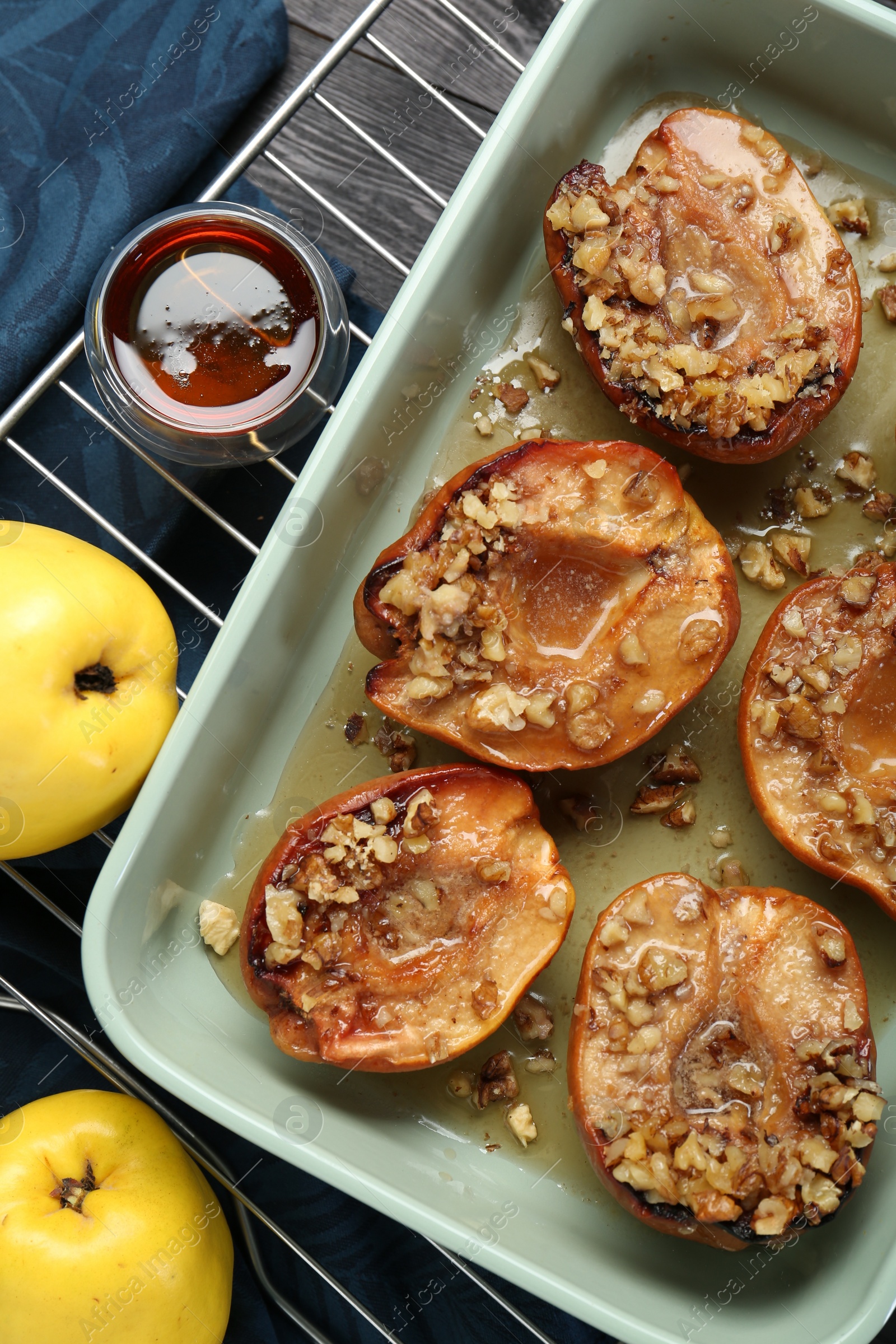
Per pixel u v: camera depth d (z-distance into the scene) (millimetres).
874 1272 497
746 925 511
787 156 530
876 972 539
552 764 522
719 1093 504
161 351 543
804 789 521
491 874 509
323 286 543
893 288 554
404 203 593
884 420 554
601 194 529
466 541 511
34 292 566
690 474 555
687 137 532
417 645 519
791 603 525
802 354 521
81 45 574
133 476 573
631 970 507
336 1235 564
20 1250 511
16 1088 568
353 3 592
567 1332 556
